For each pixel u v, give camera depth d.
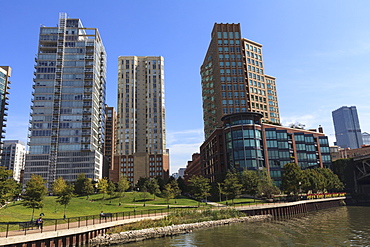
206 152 132.62
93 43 162.00
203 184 76.06
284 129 115.12
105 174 184.25
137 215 50.75
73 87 154.25
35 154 143.88
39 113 149.00
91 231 36.59
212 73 150.00
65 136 147.38
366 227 47.09
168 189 80.12
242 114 106.75
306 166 117.81
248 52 145.00
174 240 39.22
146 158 195.62
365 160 121.62
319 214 69.56
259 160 101.50
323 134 133.12
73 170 143.50
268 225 51.94
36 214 53.16
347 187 124.50
